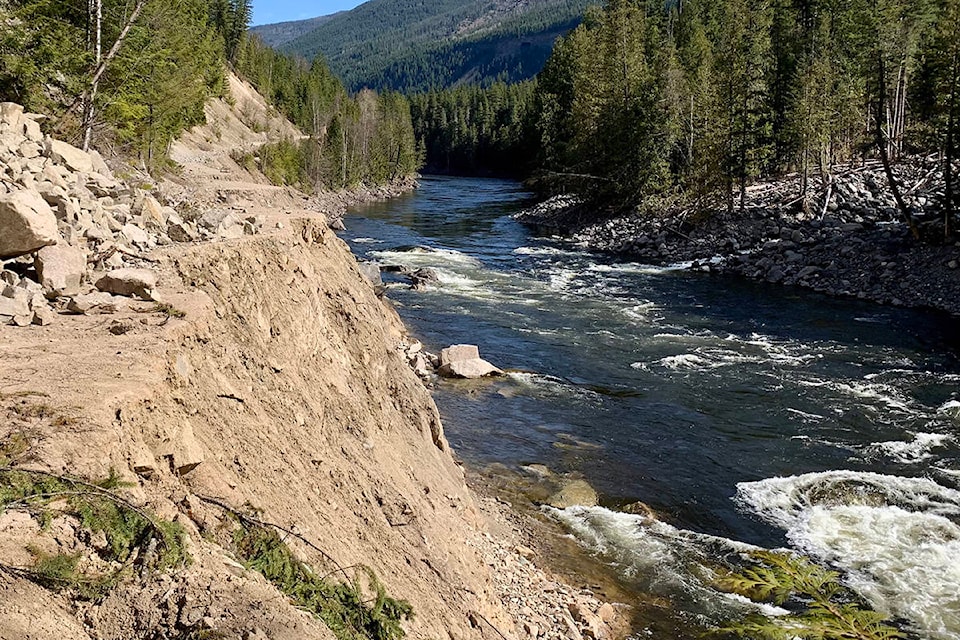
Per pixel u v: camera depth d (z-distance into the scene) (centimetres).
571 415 1859
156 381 554
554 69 8719
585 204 5969
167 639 395
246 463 639
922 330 2761
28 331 663
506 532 1238
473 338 2564
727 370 2261
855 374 2233
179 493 514
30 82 1969
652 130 5209
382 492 853
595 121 6156
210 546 484
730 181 4741
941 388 2105
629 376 2189
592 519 1342
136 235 976
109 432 468
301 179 7694
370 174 9750
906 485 1495
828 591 506
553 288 3497
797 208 4472
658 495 1448
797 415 1886
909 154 4841
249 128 9131
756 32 5838
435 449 1214
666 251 4494
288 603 473
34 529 395
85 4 2125
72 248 820
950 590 1130
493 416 1836
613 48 6206
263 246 1036
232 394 700
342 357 1091
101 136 2605
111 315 723
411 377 1326
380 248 4469
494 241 5028
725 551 1247
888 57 4756
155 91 3170
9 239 763
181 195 1525
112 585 403
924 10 5134
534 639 898
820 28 5625
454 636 724
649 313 3020
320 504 706
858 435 1761
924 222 3728
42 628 355
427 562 816
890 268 3456
